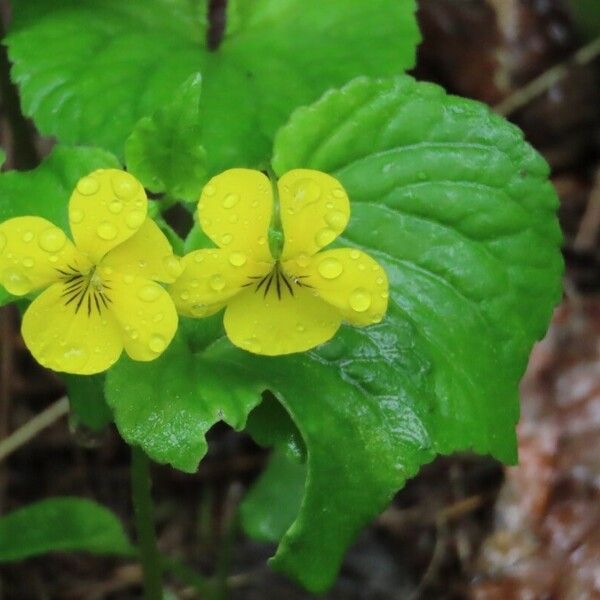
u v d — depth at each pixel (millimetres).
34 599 211
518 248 153
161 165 143
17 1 183
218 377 141
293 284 133
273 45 181
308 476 140
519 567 199
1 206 146
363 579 211
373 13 182
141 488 161
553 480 204
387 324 146
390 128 153
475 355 152
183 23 186
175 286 132
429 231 153
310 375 143
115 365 139
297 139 151
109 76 174
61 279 133
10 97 199
